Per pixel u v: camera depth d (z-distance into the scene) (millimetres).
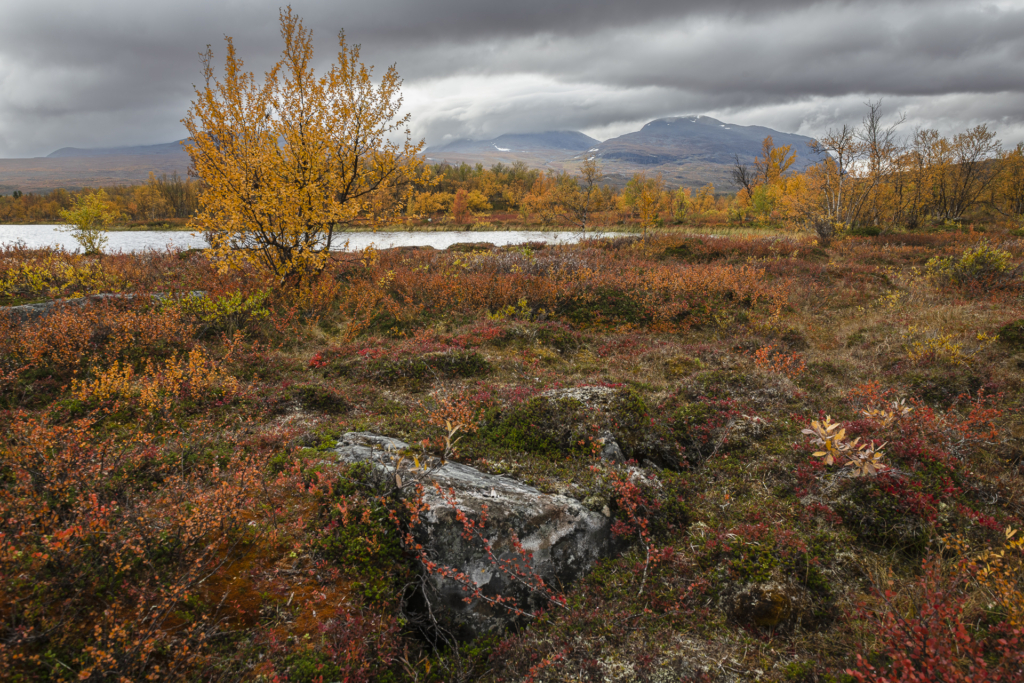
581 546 4012
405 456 4543
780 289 13398
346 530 3682
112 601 2850
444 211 79875
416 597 3525
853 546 3926
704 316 11570
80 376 6211
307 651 2859
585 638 3299
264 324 9141
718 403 6168
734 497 4688
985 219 40594
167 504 3689
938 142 40906
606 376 7535
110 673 2461
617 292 12586
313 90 11656
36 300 10172
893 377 7508
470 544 3633
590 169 50906
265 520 3672
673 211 65875
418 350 8180
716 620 3396
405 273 13383
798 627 3297
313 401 6074
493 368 7715
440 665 3137
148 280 12242
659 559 3918
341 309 10820
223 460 4461
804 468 4730
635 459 5328
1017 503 4359
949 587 3307
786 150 65875
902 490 4238
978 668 2547
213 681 2617
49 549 2889
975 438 5145
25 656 2465
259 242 11305
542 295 11875
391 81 12148
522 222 68875
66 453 3768
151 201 103500
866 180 35000
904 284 14188
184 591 2854
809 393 6781
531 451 5172
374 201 13148
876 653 3002
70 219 21812
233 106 11281
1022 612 2891
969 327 8938
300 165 11484
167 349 7254
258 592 3154
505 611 3527
